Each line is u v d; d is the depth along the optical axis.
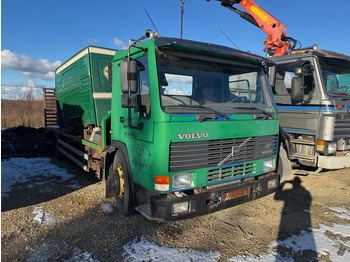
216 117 3.36
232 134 3.49
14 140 11.21
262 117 3.85
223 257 3.08
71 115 7.00
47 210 4.42
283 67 5.90
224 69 3.77
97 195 5.12
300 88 4.98
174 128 3.03
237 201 3.53
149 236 3.56
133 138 3.62
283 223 3.98
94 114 5.53
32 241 3.46
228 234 3.65
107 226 3.85
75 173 6.81
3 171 6.95
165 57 3.27
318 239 3.50
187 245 3.35
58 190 5.45
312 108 5.28
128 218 4.09
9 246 3.34
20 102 19.11
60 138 8.17
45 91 10.08
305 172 5.82
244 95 3.98
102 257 3.08
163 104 3.11
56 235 3.61
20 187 5.65
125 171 3.94
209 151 3.32
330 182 5.97
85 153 5.91
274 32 6.66
